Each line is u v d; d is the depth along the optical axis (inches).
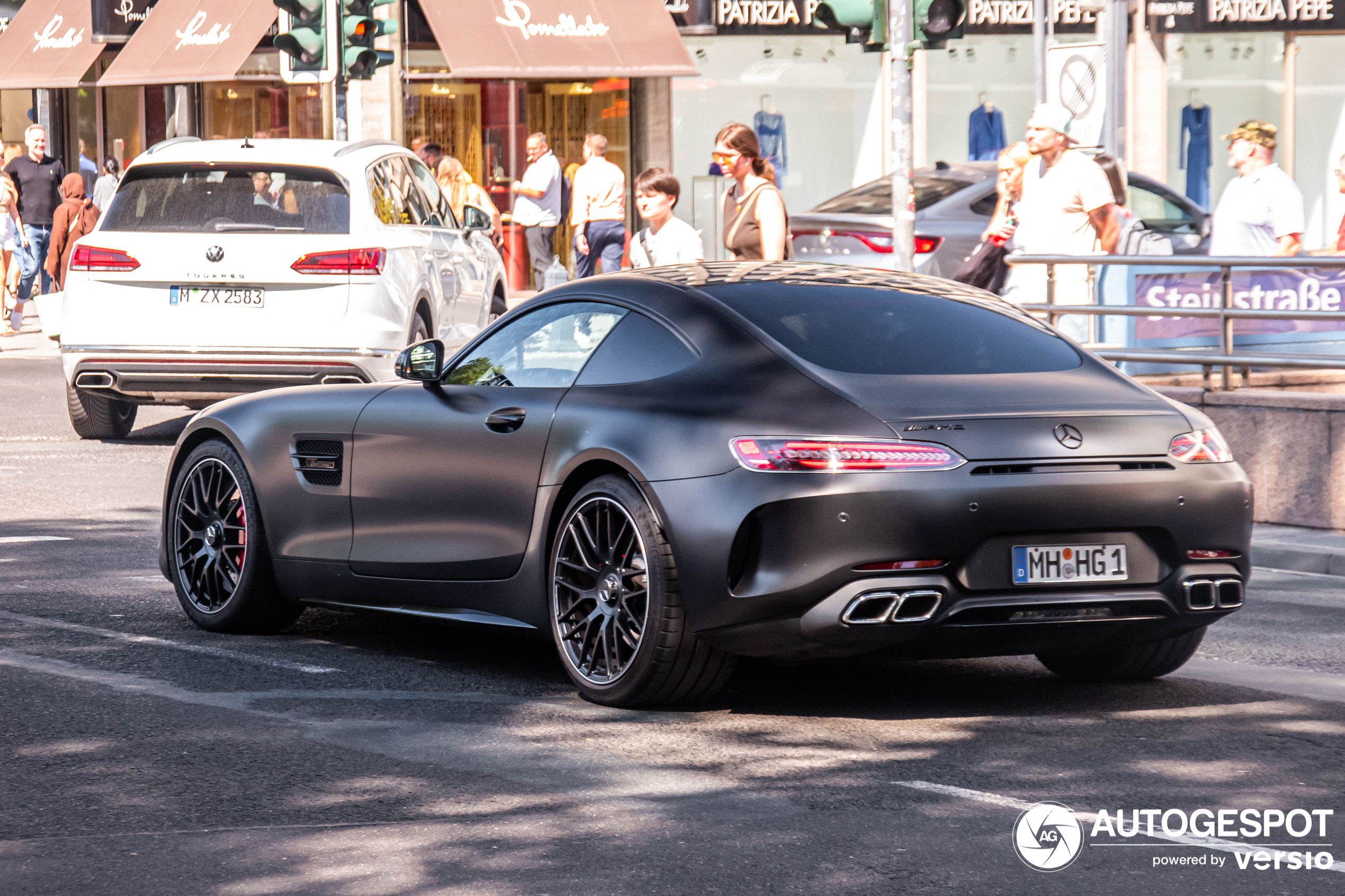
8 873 206.8
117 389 627.5
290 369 613.9
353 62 812.0
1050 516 269.9
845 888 202.7
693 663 280.4
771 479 267.6
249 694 297.6
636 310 302.7
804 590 265.0
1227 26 1381.6
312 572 340.5
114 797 237.5
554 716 285.0
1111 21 899.4
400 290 626.5
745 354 285.1
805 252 786.8
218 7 1309.1
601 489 287.4
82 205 1061.8
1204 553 281.7
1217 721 285.7
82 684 303.0
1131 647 307.0
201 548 358.6
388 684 307.6
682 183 1318.9
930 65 1337.4
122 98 1414.9
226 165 629.3
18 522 489.4
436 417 321.7
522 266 1300.4
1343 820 230.5
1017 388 283.1
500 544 308.3
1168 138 1396.4
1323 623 376.2
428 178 719.7
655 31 1267.2
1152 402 289.4
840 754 263.3
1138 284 524.1
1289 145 1414.9
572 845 217.9
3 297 1127.0
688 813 231.8
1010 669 327.6
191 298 617.0
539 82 1298.0
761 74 1320.1
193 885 203.2
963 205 797.2
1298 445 483.8
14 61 1386.6
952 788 245.1
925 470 265.7
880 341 290.7
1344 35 1409.9
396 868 209.2
